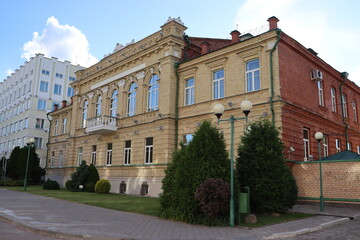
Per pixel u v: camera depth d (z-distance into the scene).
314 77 20.58
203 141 11.51
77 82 33.88
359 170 14.94
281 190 12.52
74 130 33.28
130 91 26.89
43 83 52.47
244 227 9.89
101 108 29.95
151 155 23.31
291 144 17.06
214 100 20.19
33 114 50.56
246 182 12.59
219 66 20.50
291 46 18.67
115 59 28.72
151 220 11.15
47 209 13.47
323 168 16.06
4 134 60.09
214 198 10.18
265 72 17.81
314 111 20.22
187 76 22.48
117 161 26.23
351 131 25.92
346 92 26.48
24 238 8.07
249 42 18.80
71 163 32.66
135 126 24.88
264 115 17.23
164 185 12.34
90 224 9.91
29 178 36.19
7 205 14.51
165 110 22.27
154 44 24.03
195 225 10.27
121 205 15.44
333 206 15.43
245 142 13.11
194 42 26.23
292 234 8.91
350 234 9.16
